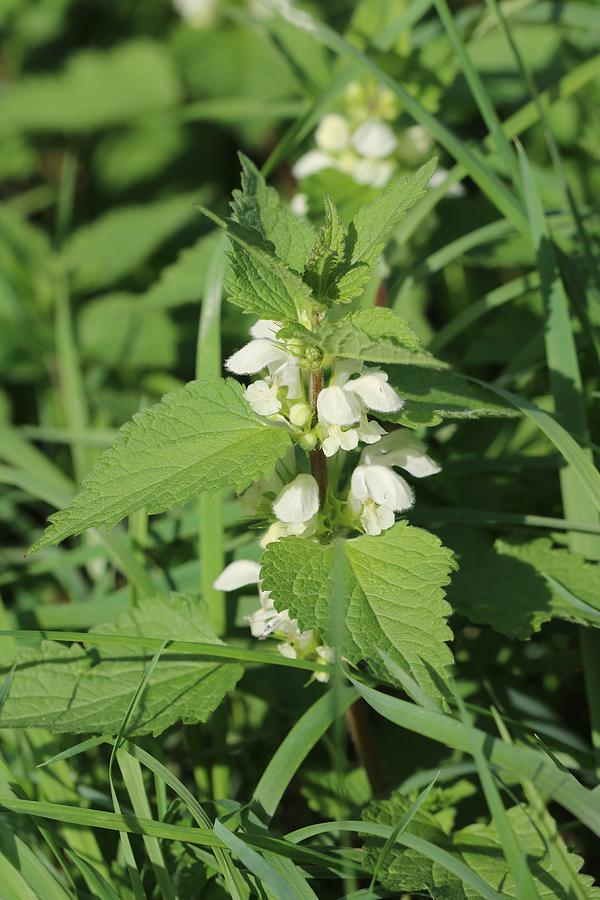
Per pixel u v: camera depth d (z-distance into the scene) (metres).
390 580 0.67
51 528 0.66
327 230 0.66
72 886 0.69
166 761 0.75
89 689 0.69
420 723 0.65
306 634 0.69
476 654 0.76
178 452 0.67
